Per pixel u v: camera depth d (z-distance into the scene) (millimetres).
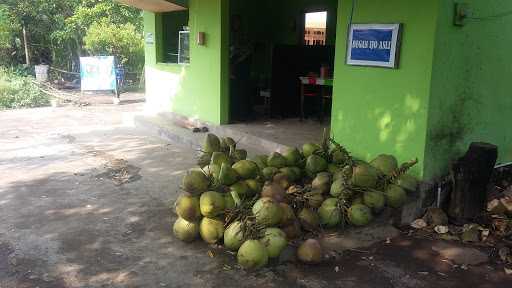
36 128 9359
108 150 7438
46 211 4828
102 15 16406
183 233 3992
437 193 4746
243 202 3936
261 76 9766
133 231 4328
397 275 3635
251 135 6867
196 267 3668
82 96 14086
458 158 4805
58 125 9680
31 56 17578
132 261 3764
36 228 4398
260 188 4297
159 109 9852
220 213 3900
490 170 4477
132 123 9617
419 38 4484
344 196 4262
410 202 4539
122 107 12328
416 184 4562
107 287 3396
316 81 7465
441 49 4445
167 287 3402
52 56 17562
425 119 4523
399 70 4699
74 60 17266
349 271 3672
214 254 3854
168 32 9852
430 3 4352
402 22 4605
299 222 4090
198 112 8398
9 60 16641
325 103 8422
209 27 7781
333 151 4879
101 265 3705
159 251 3930
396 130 4805
